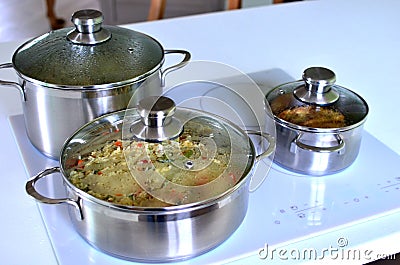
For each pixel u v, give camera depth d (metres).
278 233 0.77
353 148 0.89
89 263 0.72
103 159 0.76
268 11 1.64
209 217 0.68
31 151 0.97
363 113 0.89
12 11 3.87
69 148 0.78
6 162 0.94
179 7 3.66
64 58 0.89
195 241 0.69
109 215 0.67
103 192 0.69
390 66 1.32
